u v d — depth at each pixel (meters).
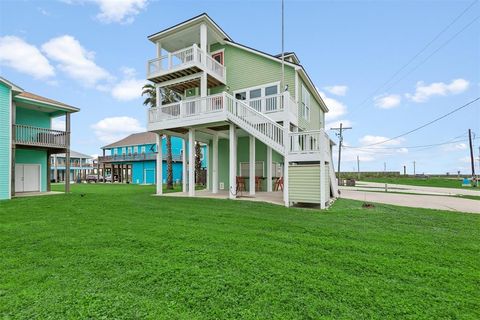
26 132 15.24
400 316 2.25
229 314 2.29
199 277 3.06
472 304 2.46
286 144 9.33
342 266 3.42
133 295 2.66
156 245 4.33
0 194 12.08
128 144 38.06
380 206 9.07
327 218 6.71
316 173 8.66
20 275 3.17
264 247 4.21
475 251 4.07
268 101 12.04
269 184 14.35
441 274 3.16
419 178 50.44
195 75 13.60
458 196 13.98
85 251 4.03
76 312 2.34
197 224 5.96
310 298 2.56
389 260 3.63
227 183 16.14
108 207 8.66
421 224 6.04
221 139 16.41
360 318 2.22
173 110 12.70
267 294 2.65
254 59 14.20
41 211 7.92
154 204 9.38
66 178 15.55
